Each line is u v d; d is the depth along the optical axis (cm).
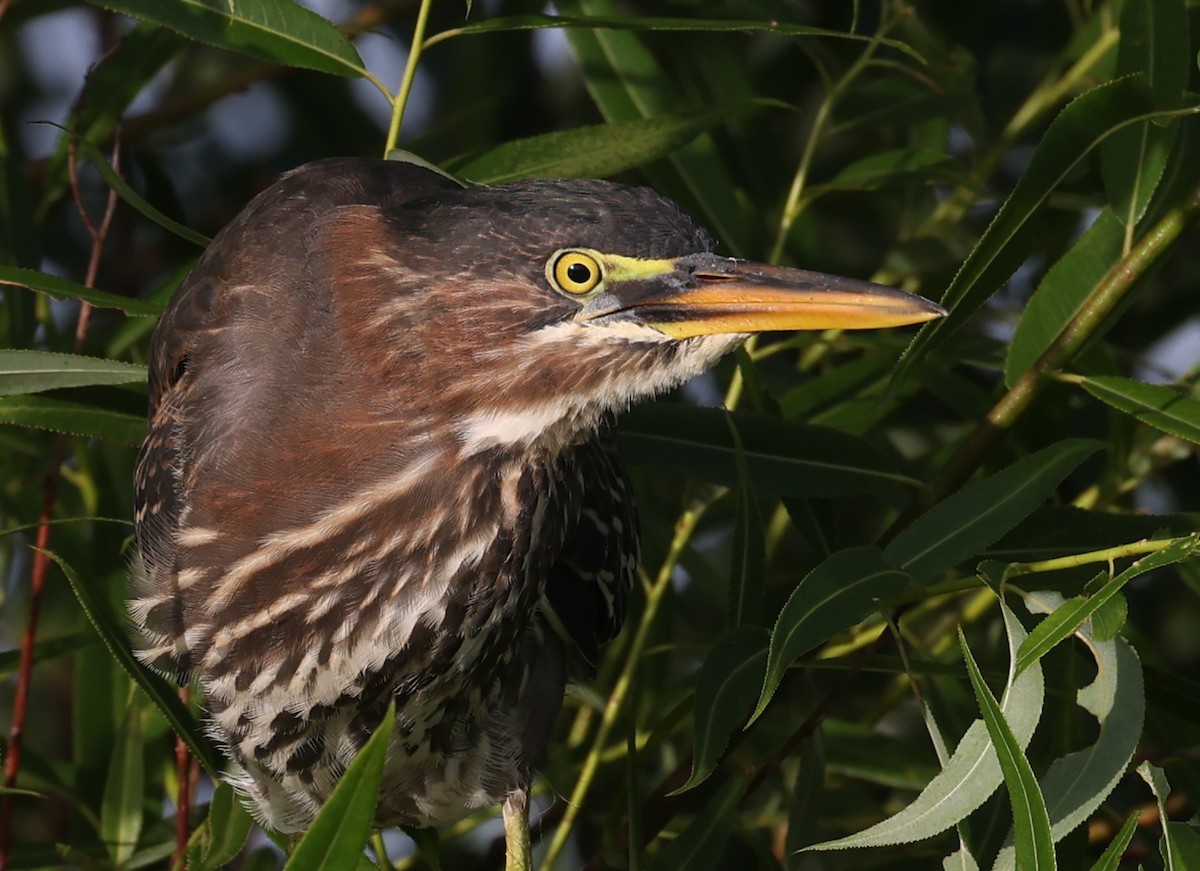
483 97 1041
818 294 691
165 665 741
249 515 704
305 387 700
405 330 694
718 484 823
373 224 702
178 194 1067
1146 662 811
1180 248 995
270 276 715
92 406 795
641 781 897
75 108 857
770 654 625
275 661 718
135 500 754
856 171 906
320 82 1045
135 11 763
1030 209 697
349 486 701
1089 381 738
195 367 722
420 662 723
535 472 718
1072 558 636
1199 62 725
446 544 710
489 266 688
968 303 712
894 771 853
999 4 1092
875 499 1024
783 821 891
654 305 693
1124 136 741
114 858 802
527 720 793
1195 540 598
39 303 891
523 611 743
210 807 727
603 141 813
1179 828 584
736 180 1061
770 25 739
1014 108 1061
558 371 697
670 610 901
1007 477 687
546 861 800
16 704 777
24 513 899
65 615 1001
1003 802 699
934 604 895
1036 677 617
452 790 776
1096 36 995
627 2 1058
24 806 966
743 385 818
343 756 743
